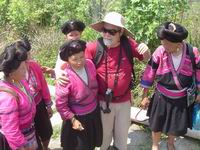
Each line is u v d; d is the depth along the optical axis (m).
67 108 3.54
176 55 3.66
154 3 5.38
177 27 3.47
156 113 3.90
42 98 3.89
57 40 7.15
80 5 7.24
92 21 6.84
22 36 7.75
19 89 3.00
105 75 3.70
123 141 4.06
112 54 3.65
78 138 3.64
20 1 8.05
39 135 4.00
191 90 3.74
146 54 3.73
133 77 3.90
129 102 3.95
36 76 3.72
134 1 5.42
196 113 3.89
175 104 3.80
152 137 4.34
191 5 6.68
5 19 8.19
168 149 4.29
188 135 4.61
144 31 5.41
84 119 3.58
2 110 2.86
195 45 5.73
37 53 7.01
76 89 3.48
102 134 3.82
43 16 7.99
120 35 3.62
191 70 3.70
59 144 4.71
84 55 3.45
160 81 3.79
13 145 2.92
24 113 3.05
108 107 3.80
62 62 3.63
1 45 7.38
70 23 3.77
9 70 2.88
